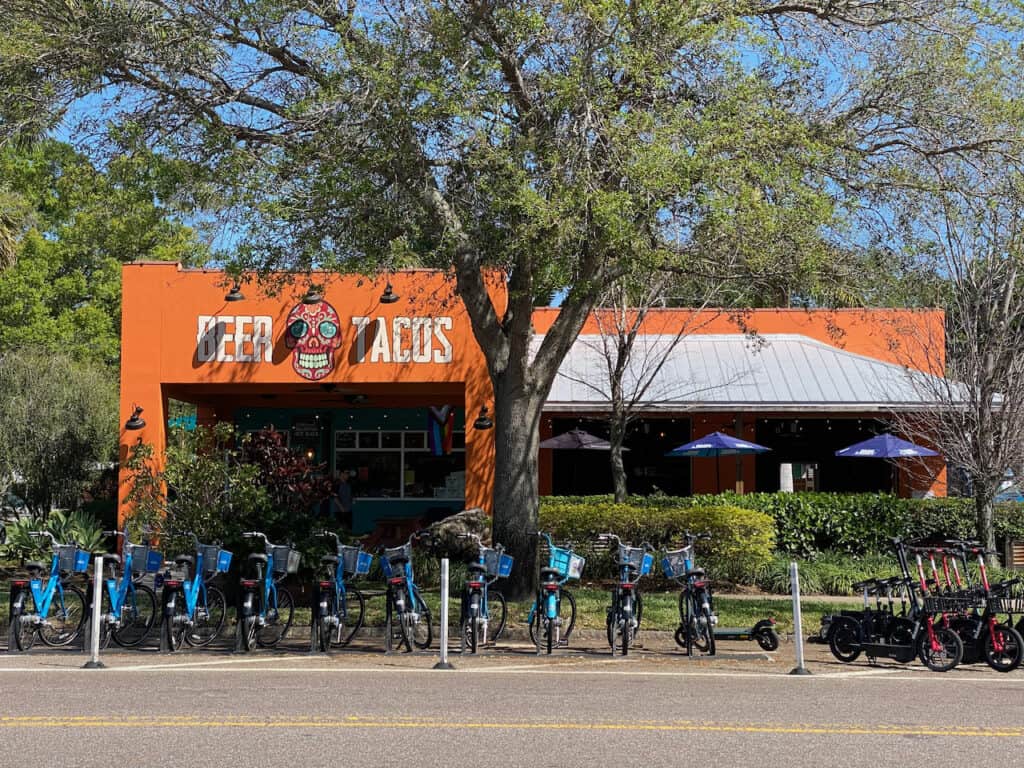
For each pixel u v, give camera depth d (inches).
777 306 1111.0
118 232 628.1
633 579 503.2
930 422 792.9
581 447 975.6
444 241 544.4
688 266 569.3
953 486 1082.7
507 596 598.9
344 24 539.2
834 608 622.5
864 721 329.4
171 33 553.0
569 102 516.7
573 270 574.2
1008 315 738.8
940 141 580.4
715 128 514.0
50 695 368.5
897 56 574.9
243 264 570.3
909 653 463.5
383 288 896.3
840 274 595.2
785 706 356.2
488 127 543.8
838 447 1097.4
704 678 426.6
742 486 966.4
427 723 319.0
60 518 816.9
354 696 368.8
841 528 828.0
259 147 581.3
